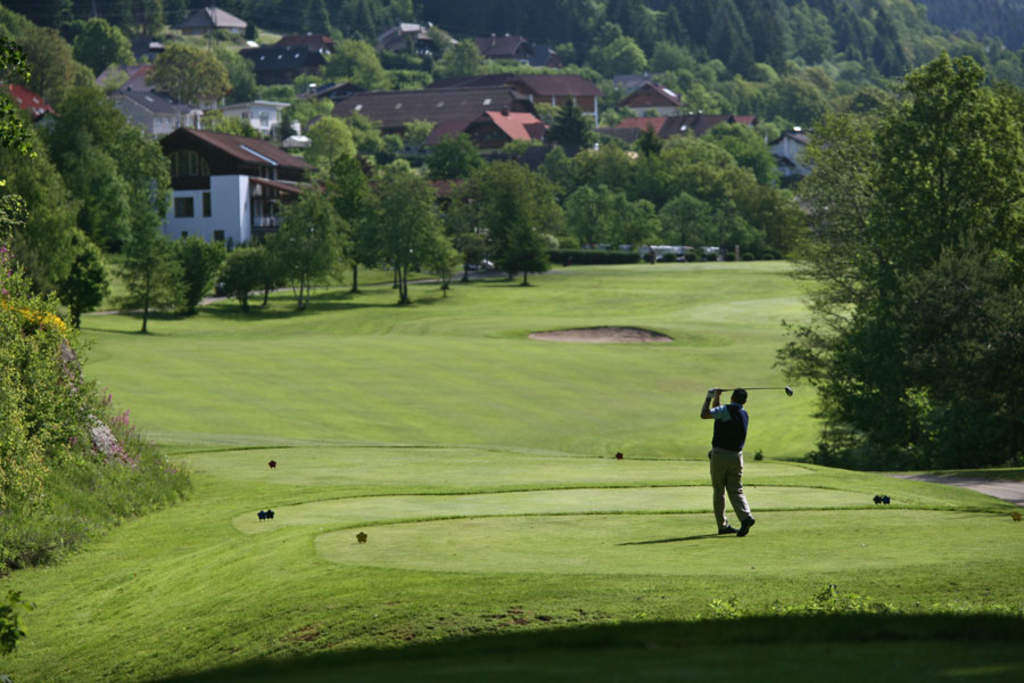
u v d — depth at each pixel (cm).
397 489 4091
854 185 9525
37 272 10138
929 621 1703
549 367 10262
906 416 6825
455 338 12269
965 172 7825
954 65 8225
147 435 6206
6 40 2773
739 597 1991
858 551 2386
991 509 3114
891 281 7831
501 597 2100
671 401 8869
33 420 4256
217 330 16062
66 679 2212
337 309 18575
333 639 2028
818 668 1405
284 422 7262
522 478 4503
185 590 2645
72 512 3800
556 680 1425
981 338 6475
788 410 8744
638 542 2612
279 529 3186
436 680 1504
